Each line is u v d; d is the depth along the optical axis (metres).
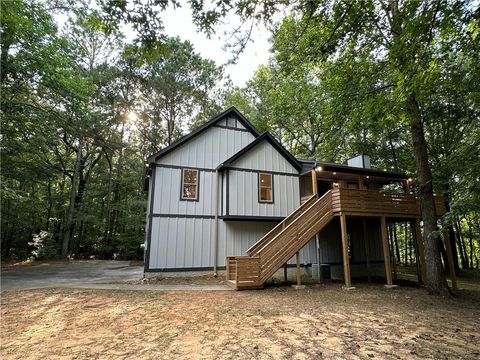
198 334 4.82
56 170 19.73
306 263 13.76
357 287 10.17
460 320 6.07
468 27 4.27
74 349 4.19
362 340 4.61
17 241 22.62
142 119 21.17
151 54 4.24
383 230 10.96
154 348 4.22
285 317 5.90
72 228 22.81
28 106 13.09
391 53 5.30
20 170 15.55
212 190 12.89
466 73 6.04
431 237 9.15
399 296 8.62
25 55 12.38
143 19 3.94
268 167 13.61
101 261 20.05
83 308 6.46
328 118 10.13
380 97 7.48
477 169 7.84
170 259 11.53
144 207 21.48
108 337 4.68
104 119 20.03
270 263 9.58
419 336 4.88
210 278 11.48
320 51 7.35
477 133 9.95
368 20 6.88
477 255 22.70
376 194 11.09
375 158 18.36
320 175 13.41
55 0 13.17
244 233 13.00
